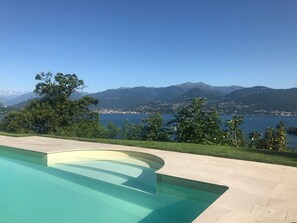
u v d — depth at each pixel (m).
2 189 6.86
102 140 11.26
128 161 8.88
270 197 4.72
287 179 5.65
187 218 4.97
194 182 5.68
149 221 4.97
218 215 4.06
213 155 7.87
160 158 7.76
